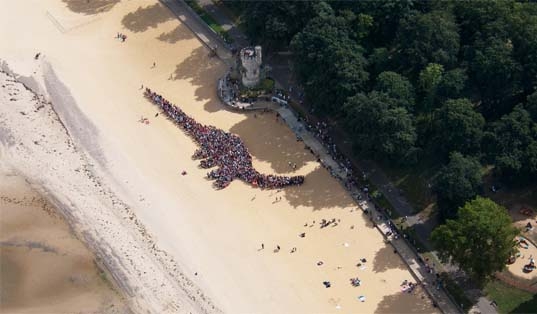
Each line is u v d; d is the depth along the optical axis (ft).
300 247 597.52
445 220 579.89
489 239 527.81
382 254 590.14
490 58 631.15
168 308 557.33
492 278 556.10
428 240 594.24
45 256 600.39
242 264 586.86
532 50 632.38
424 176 633.61
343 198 634.84
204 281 574.97
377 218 615.57
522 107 615.16
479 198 551.18
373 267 580.71
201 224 619.67
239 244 602.03
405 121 615.16
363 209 623.36
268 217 623.36
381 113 616.39
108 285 577.43
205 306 556.92
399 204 623.36
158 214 629.51
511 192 611.47
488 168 626.23
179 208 634.02
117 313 555.69
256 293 565.94
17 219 632.38
